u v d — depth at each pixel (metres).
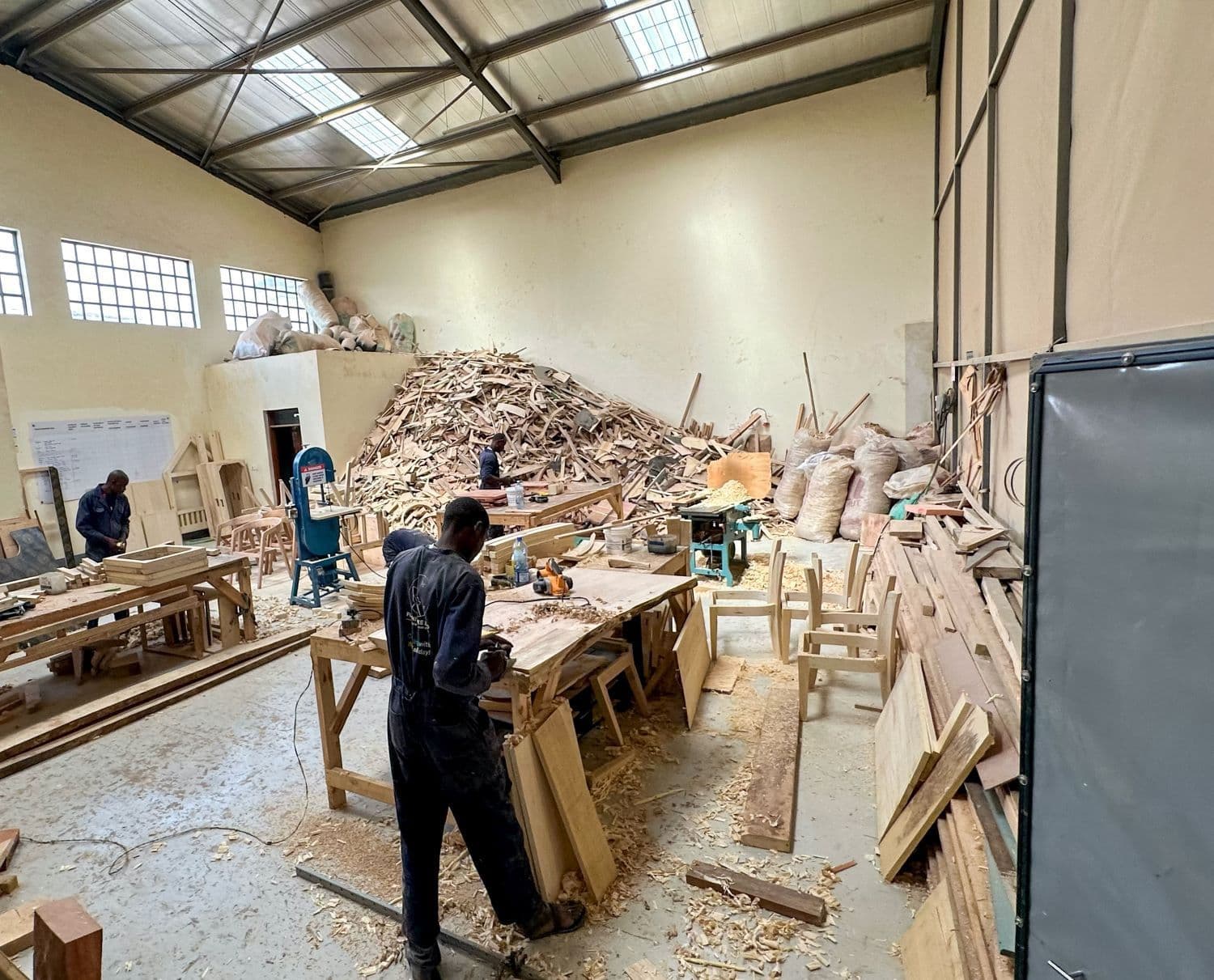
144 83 7.92
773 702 3.31
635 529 5.14
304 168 9.82
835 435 8.26
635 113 8.58
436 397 9.80
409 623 1.77
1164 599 0.85
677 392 9.21
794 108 8.02
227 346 9.98
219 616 4.39
